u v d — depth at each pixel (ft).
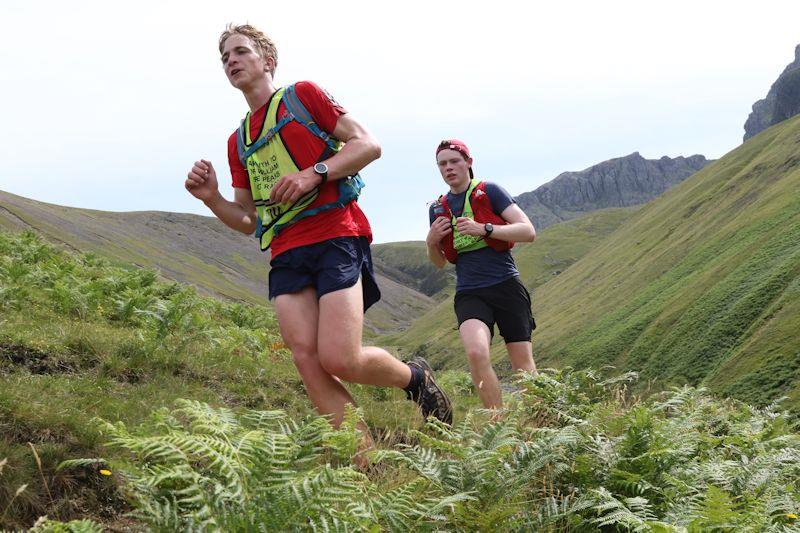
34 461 10.19
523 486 9.43
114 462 7.13
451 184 18.83
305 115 12.57
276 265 12.69
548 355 363.35
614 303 394.32
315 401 12.31
